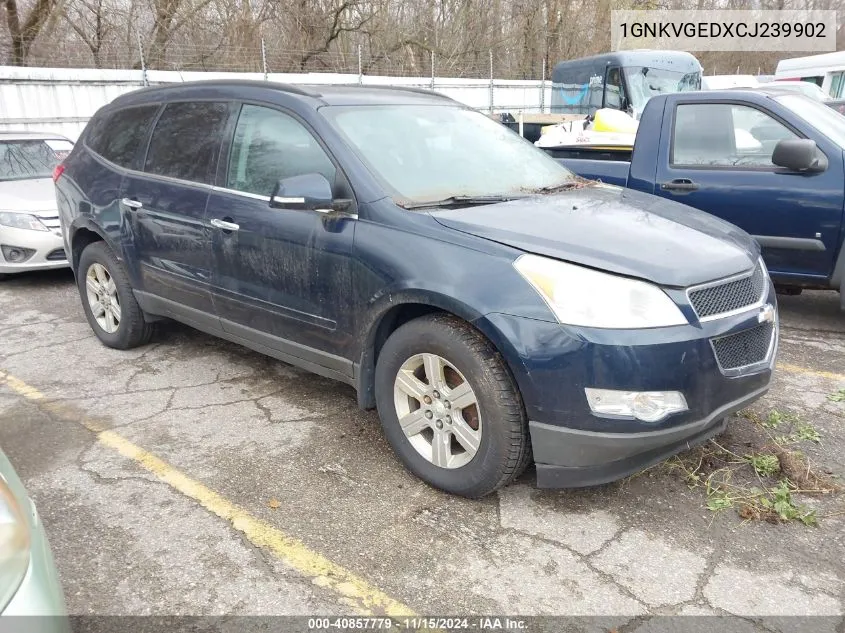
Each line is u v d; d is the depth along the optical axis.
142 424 3.94
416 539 2.88
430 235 3.11
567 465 2.86
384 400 3.35
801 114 5.24
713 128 5.57
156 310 4.73
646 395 2.71
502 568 2.70
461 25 24.94
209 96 4.31
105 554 2.80
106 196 4.86
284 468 3.44
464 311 2.89
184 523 2.99
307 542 2.86
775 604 2.50
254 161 3.91
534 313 2.76
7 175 7.95
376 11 22.62
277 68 20.97
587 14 28.23
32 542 1.72
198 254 4.18
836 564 2.70
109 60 18.98
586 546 2.83
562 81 16.55
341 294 3.40
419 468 3.25
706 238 3.22
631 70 14.21
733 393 2.93
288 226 3.60
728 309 2.95
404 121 3.94
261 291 3.84
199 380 4.57
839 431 3.74
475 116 4.51
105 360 4.98
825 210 4.96
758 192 5.23
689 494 3.19
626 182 5.97
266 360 4.93
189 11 19.89
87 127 5.49
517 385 2.86
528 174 4.07
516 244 2.93
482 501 3.14
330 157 3.52
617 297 2.72
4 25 17.75
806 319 5.66
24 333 5.65
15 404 4.23
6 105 12.99
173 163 4.43
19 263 7.03
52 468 3.47
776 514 3.02
